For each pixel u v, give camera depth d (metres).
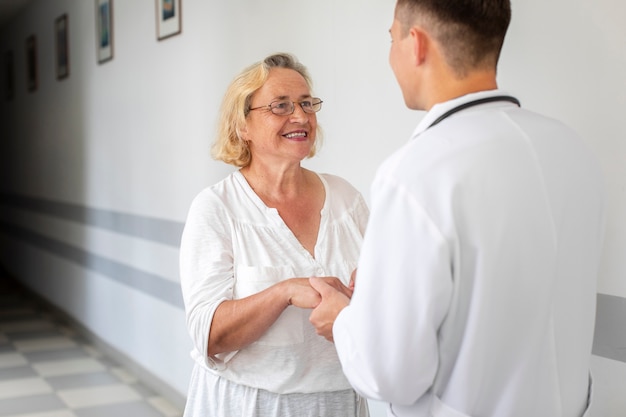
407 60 1.18
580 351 1.17
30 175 7.12
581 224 1.13
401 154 1.09
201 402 1.66
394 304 1.05
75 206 5.68
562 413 1.15
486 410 1.11
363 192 2.54
